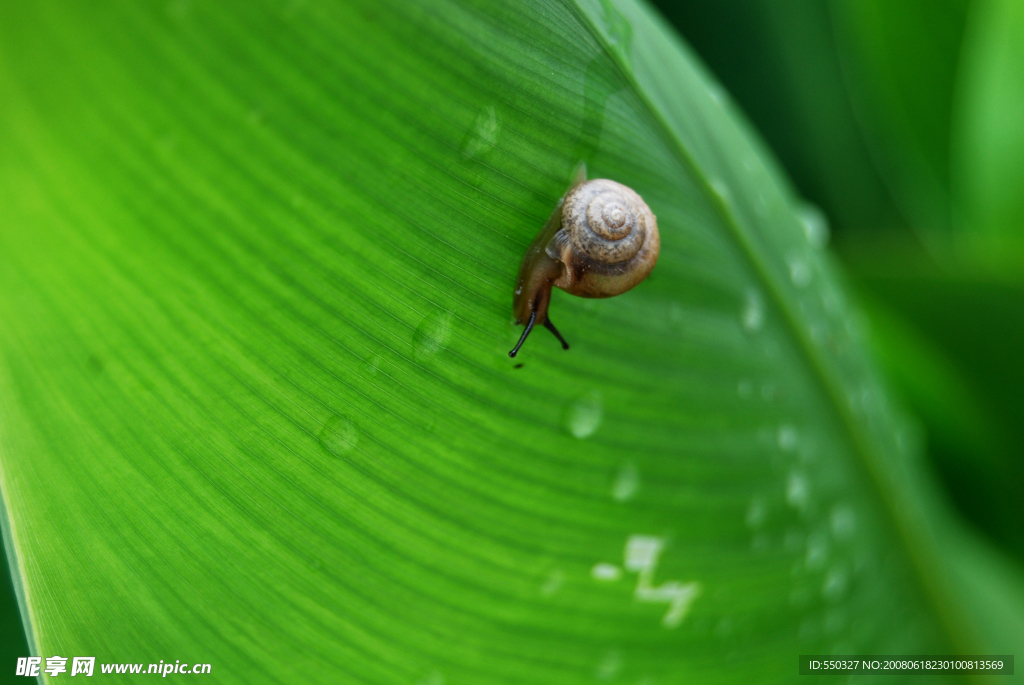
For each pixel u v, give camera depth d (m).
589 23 0.32
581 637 0.34
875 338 0.48
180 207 0.31
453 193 0.32
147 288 0.31
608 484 0.33
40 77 0.30
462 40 0.31
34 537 0.32
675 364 0.34
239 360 0.31
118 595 0.32
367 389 0.32
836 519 0.36
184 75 0.30
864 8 0.52
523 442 0.33
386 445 0.32
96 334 0.31
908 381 0.51
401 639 0.33
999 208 0.49
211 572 0.32
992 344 0.45
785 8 0.57
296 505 0.32
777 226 0.37
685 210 0.34
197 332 0.31
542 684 0.34
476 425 0.32
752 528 0.35
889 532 0.37
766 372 0.35
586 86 0.32
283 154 0.31
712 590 0.34
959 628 0.38
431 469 0.32
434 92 0.31
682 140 0.34
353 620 0.33
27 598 0.32
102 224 0.30
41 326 0.31
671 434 0.34
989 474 0.51
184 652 0.32
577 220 0.32
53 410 0.31
